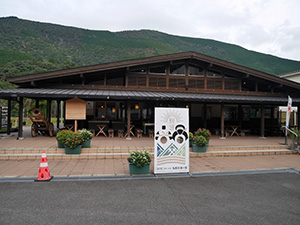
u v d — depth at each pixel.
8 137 9.52
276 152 7.98
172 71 11.12
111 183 4.57
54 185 4.37
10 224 2.88
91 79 10.90
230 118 13.41
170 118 5.26
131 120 11.92
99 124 11.23
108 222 2.99
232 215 3.28
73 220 3.02
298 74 19.69
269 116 13.62
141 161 4.98
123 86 10.38
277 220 3.15
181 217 3.18
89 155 6.62
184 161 5.37
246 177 5.21
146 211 3.34
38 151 6.71
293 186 4.63
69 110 8.27
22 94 7.86
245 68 10.79
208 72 11.62
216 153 7.46
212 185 4.59
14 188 4.16
